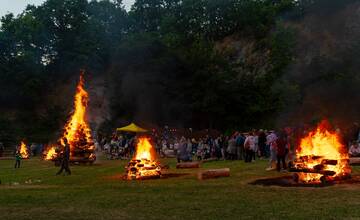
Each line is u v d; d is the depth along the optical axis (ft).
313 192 50.47
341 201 44.09
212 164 97.81
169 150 140.56
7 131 248.73
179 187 58.13
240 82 258.37
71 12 318.65
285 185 57.21
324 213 38.37
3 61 297.33
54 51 313.94
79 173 87.04
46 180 74.95
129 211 41.81
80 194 54.19
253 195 49.39
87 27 315.17
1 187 65.41
